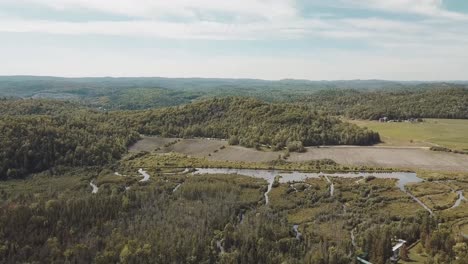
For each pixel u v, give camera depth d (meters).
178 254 141.12
